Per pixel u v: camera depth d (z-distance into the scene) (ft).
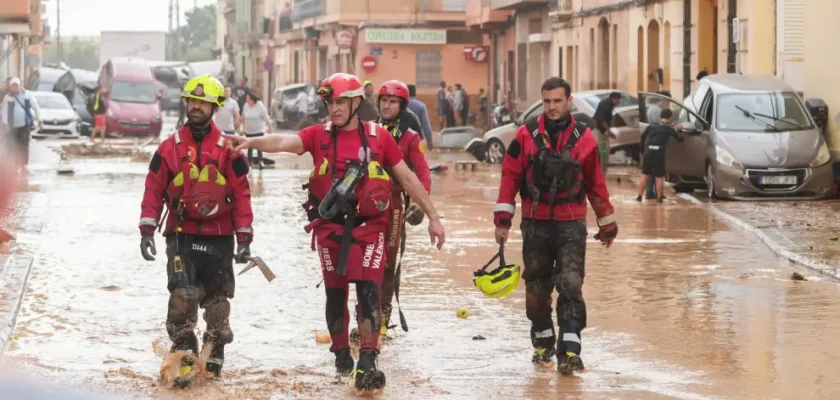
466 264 49.78
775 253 53.11
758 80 83.05
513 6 168.35
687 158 82.89
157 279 44.68
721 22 104.73
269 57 311.06
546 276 30.83
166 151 28.19
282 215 68.85
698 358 31.96
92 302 39.75
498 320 37.70
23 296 40.52
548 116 29.99
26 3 104.27
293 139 28.12
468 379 29.48
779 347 33.37
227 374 29.78
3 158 36.58
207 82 28.04
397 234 33.04
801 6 90.74
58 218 65.00
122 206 72.18
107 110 173.78
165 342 33.27
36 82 221.66
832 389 28.37
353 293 41.88
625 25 132.77
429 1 205.05
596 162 30.25
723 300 41.24
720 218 68.13
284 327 36.17
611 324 36.99
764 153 77.87
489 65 197.77
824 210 70.90
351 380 28.43
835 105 80.53
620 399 27.25
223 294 28.99
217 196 28.12
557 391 28.09
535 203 30.09
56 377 28.48
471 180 98.07
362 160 27.81
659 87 122.01
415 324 36.96
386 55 203.00
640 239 58.18
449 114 184.14
